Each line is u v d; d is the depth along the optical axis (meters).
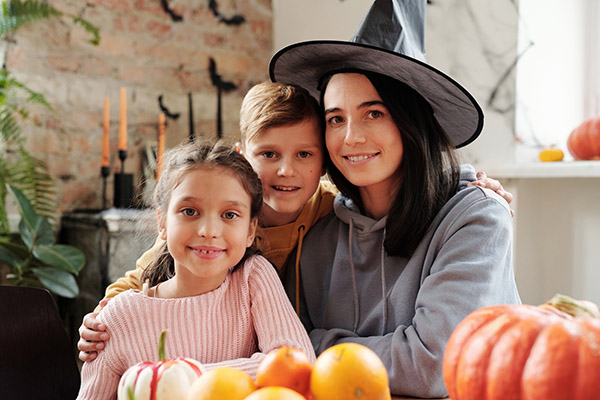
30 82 2.55
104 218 2.29
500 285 1.02
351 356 0.56
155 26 2.86
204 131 3.01
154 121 2.86
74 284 2.29
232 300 1.00
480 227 1.03
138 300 0.97
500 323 0.59
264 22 3.20
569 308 0.59
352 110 1.06
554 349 0.53
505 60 2.08
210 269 0.90
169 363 0.65
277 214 1.22
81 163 2.68
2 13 2.34
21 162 2.43
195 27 2.98
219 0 3.04
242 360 0.89
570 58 2.19
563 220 2.05
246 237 0.94
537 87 2.12
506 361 0.56
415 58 1.06
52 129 2.61
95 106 2.71
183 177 0.92
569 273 2.04
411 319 1.06
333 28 2.81
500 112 2.10
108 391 0.95
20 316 1.11
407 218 1.08
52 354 1.12
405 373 0.93
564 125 2.20
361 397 0.55
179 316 0.96
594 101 2.20
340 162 1.10
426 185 1.08
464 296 0.95
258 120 1.14
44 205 2.58
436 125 1.14
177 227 0.91
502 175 2.06
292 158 1.14
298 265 1.23
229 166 0.93
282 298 1.00
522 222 2.06
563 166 1.87
